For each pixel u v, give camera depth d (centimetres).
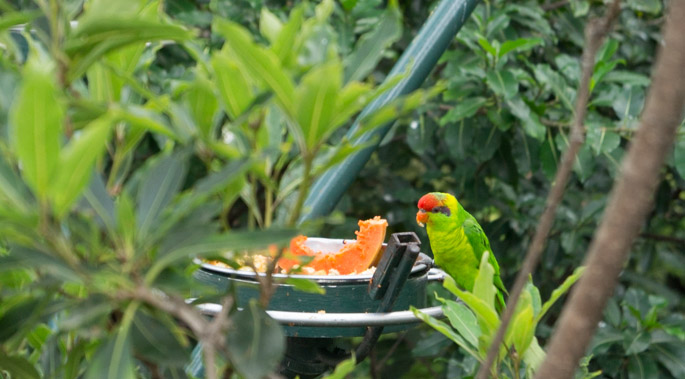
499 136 826
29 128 173
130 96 278
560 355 182
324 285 333
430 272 426
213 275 336
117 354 201
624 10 923
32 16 225
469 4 471
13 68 256
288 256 237
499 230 912
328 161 218
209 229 202
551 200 206
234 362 201
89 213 207
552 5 936
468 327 318
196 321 200
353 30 788
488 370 220
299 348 378
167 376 251
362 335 339
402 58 465
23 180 201
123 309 214
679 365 723
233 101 223
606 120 761
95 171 217
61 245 196
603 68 733
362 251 398
